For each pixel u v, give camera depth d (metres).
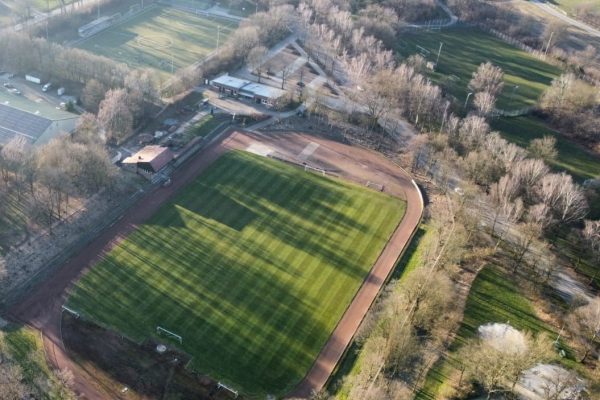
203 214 176.38
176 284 150.75
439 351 133.50
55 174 163.50
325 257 164.50
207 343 136.12
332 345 139.25
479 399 122.94
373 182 198.62
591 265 167.88
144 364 130.00
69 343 133.12
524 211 177.75
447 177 197.62
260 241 167.62
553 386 125.44
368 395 111.12
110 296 145.88
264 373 130.88
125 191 182.38
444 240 161.50
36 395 120.19
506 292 154.25
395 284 149.50
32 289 146.50
